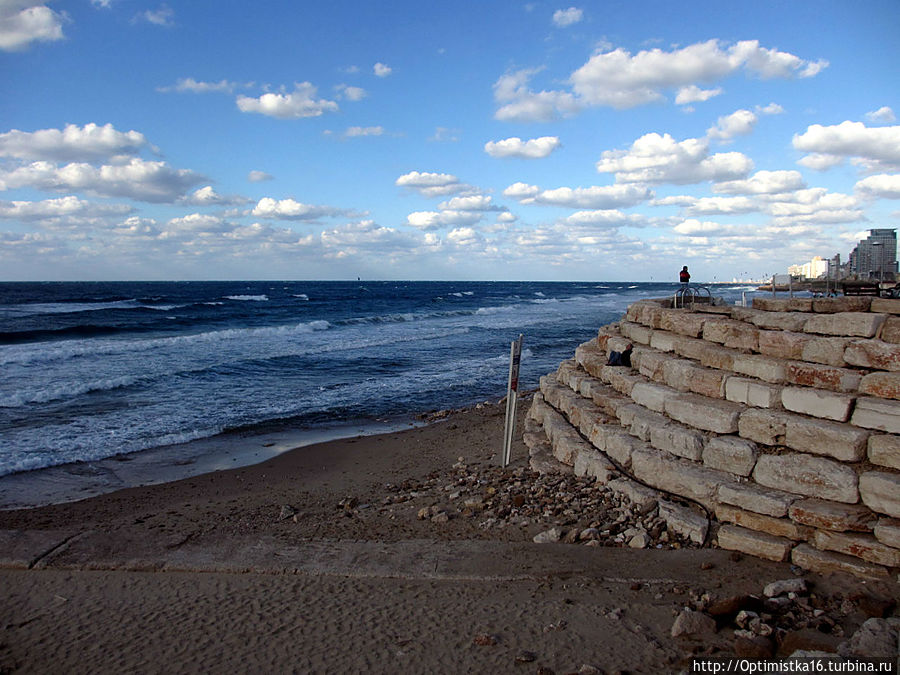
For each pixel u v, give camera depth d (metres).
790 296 7.57
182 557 5.70
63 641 4.29
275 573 5.39
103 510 8.05
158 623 4.52
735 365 6.70
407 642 4.21
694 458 6.31
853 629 4.15
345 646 4.17
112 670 3.94
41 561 5.63
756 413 5.99
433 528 6.54
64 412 14.25
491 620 4.49
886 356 5.49
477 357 24.52
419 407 15.78
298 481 9.53
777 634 4.09
